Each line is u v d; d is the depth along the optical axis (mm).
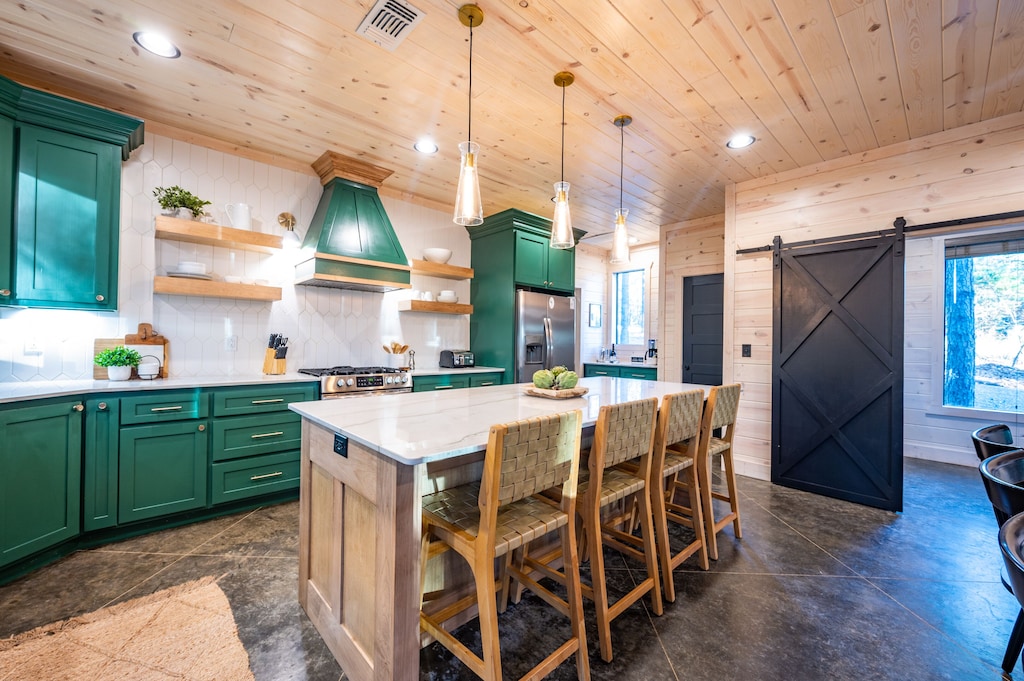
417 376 3551
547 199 4254
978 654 1577
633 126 2756
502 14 1825
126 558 2180
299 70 2234
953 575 2107
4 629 1645
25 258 2203
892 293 2914
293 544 2344
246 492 2744
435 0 1750
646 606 1875
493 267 4414
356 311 3771
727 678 1469
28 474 2004
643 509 1866
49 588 1914
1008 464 1476
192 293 2789
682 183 3725
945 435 4145
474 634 1695
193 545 2324
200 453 2580
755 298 3580
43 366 2488
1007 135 2584
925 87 2311
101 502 2287
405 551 1252
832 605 1873
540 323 4367
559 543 2121
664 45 2008
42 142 2252
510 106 2545
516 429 1248
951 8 1764
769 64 2137
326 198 3363
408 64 2176
